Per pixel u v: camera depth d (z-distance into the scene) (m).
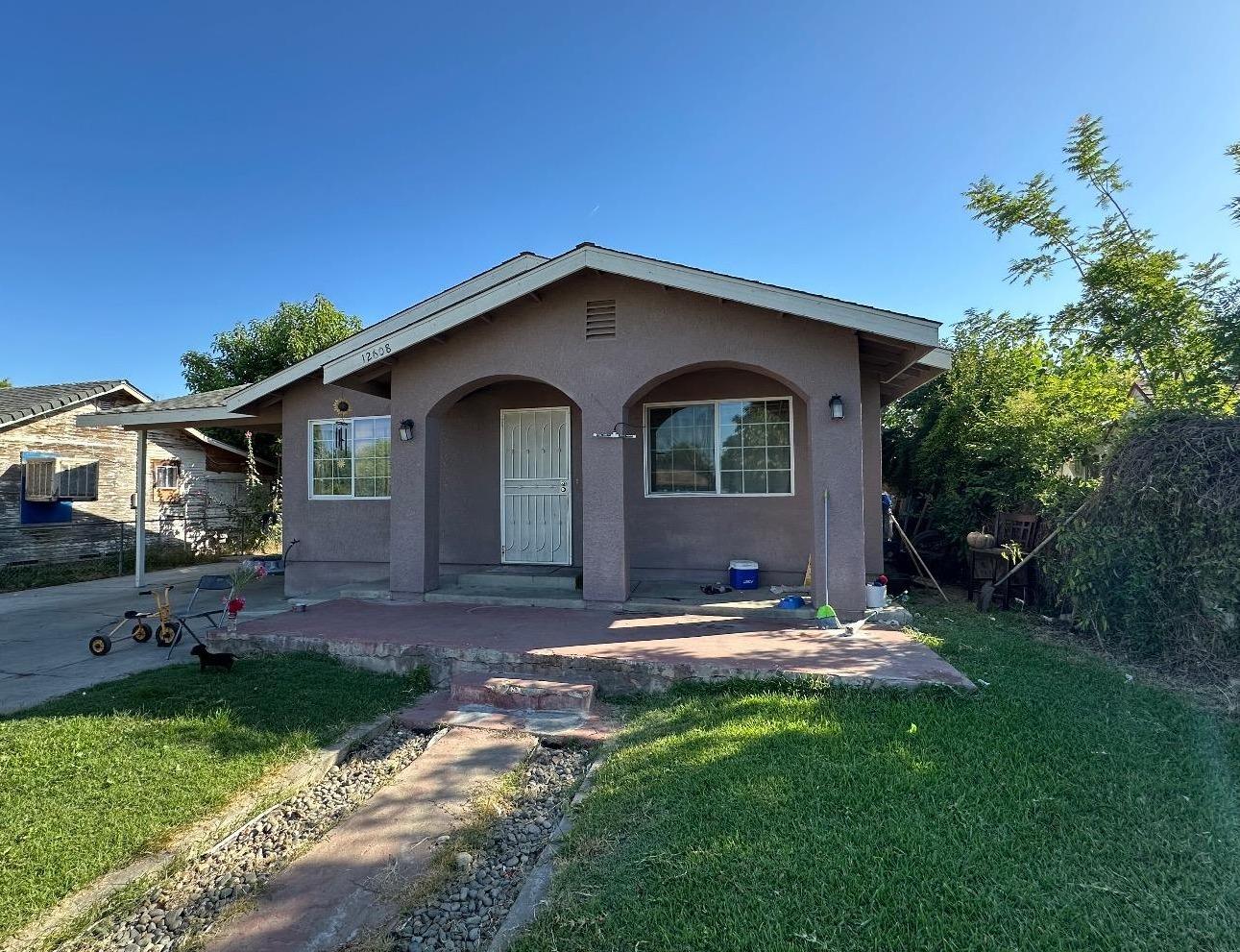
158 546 16.02
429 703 5.01
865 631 6.03
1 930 2.39
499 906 2.63
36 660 6.48
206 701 4.84
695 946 2.09
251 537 18.05
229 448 18.64
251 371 21.66
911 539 10.84
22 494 13.74
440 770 3.88
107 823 3.11
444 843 3.08
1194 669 5.00
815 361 6.49
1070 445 9.21
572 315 7.09
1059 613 7.05
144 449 11.68
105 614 9.20
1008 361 10.99
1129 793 2.97
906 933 2.09
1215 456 5.14
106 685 5.40
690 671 4.86
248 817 3.34
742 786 3.13
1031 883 2.32
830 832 2.70
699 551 8.20
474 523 9.05
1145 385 9.80
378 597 7.91
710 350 6.70
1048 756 3.37
